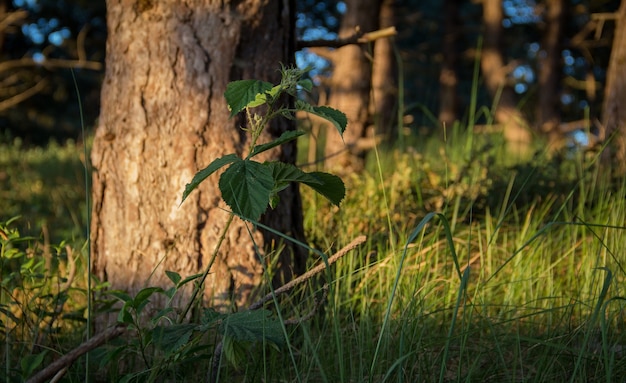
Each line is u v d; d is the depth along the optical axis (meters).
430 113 5.34
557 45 17.38
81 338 3.29
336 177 2.36
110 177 3.47
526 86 19.92
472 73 23.86
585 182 5.23
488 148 5.41
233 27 3.44
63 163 11.46
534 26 21.00
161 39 3.40
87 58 22.06
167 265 3.35
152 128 3.40
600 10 16.59
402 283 3.43
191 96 3.38
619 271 3.66
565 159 6.12
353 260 3.73
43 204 8.06
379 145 7.02
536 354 2.94
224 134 3.40
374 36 4.14
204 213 3.36
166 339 2.27
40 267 3.20
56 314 2.96
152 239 3.38
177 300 3.29
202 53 3.40
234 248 3.37
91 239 3.55
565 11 17.36
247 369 2.64
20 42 22.33
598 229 4.35
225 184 2.16
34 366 2.17
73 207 8.10
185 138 3.37
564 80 17.95
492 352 2.95
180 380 2.79
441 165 6.28
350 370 2.82
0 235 2.87
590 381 2.63
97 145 3.52
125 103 3.44
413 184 5.20
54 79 21.55
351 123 7.41
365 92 7.55
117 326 2.55
